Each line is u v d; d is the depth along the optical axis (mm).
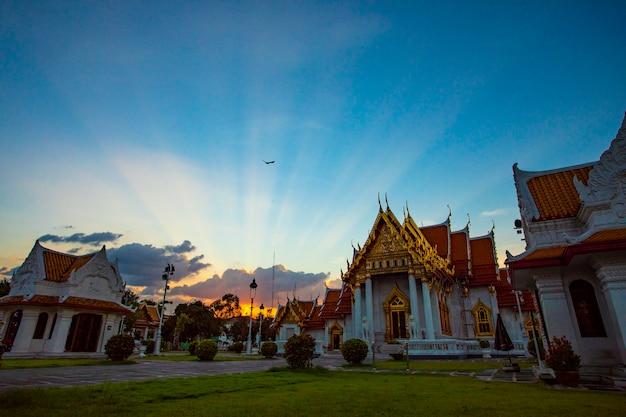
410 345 28328
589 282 14688
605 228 14195
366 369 20156
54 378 13195
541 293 15148
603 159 15102
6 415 6703
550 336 14547
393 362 25156
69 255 34438
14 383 11500
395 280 36000
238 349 54125
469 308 39500
